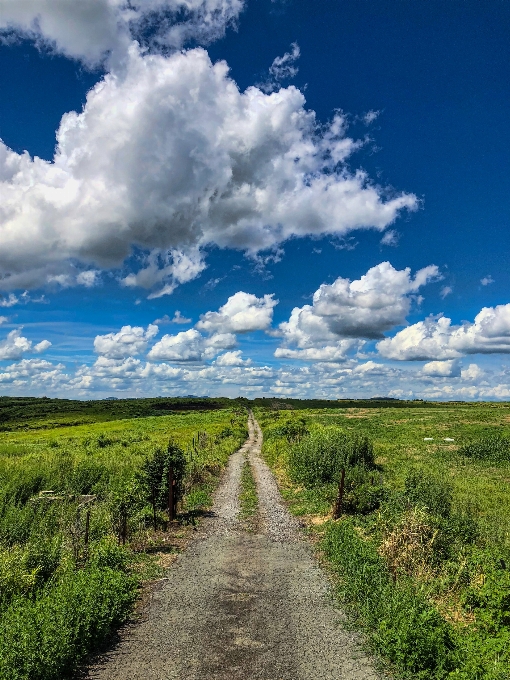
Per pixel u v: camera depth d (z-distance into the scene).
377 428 53.84
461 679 6.04
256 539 14.34
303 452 26.27
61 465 23.55
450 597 9.34
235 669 6.89
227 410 112.94
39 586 9.52
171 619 8.64
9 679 5.92
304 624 8.41
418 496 15.69
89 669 6.91
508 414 66.31
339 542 12.47
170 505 16.53
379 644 7.40
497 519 14.94
